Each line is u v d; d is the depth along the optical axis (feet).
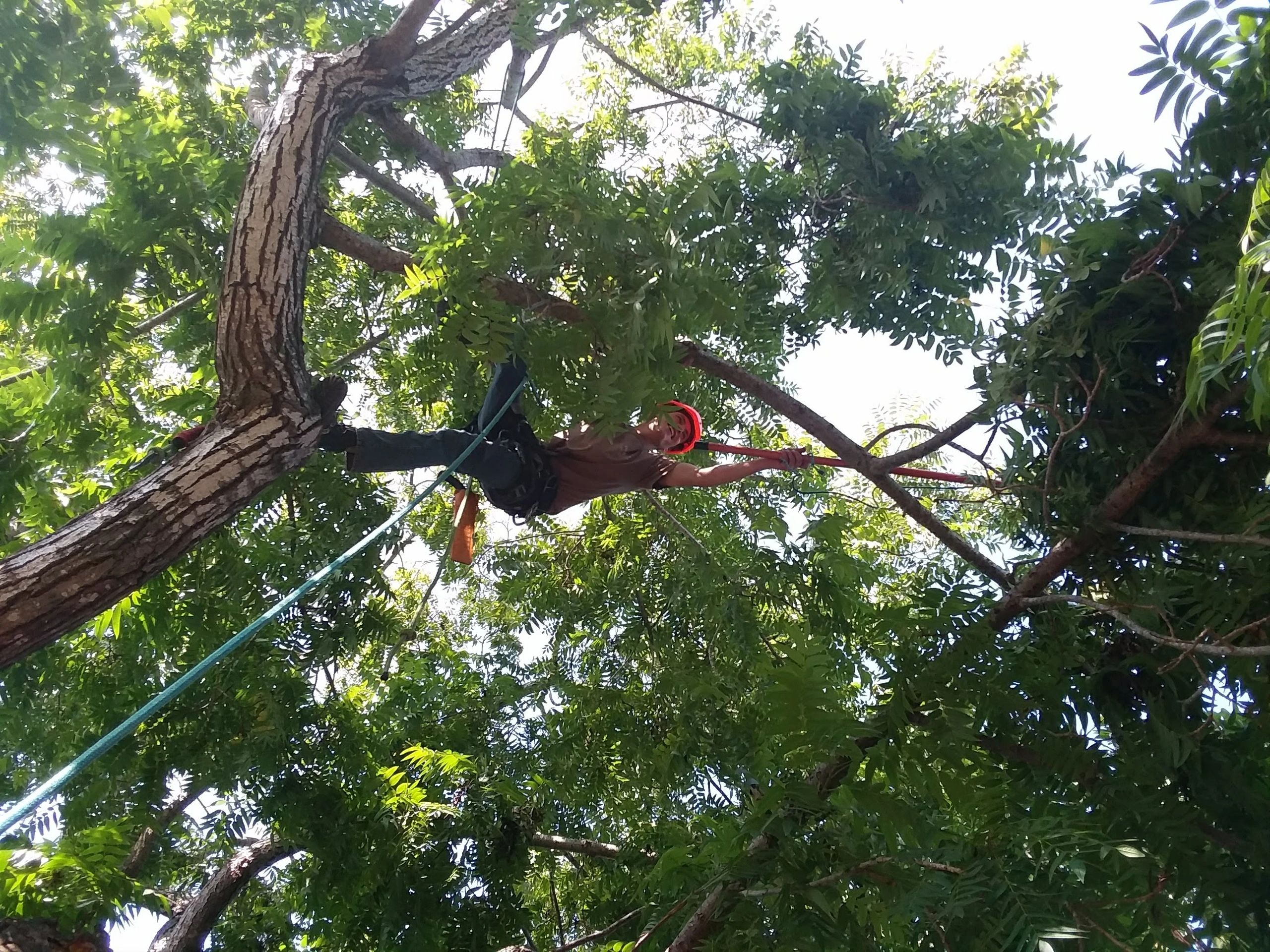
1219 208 9.82
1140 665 11.19
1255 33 7.15
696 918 10.70
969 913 9.09
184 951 18.66
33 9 16.83
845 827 10.16
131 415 17.46
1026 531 12.94
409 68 15.29
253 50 23.41
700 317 12.57
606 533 24.12
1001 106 20.53
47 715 20.33
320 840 18.24
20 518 16.02
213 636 17.33
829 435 14.20
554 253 12.19
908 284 16.60
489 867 19.79
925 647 11.41
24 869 11.83
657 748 19.20
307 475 18.78
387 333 18.13
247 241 11.25
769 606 22.39
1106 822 10.23
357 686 27.66
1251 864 9.96
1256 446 9.89
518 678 25.30
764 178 16.93
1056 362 10.90
